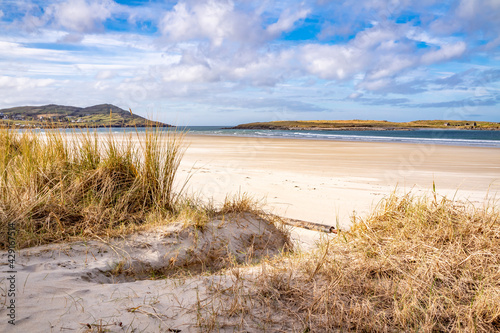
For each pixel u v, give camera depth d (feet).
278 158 43.16
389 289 7.47
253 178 27.43
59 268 8.50
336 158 43.68
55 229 10.94
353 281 7.82
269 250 12.19
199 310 6.54
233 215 13.33
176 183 24.44
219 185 24.14
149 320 6.18
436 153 50.98
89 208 12.04
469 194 21.53
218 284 7.73
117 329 5.82
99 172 13.64
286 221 15.42
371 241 9.72
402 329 6.22
